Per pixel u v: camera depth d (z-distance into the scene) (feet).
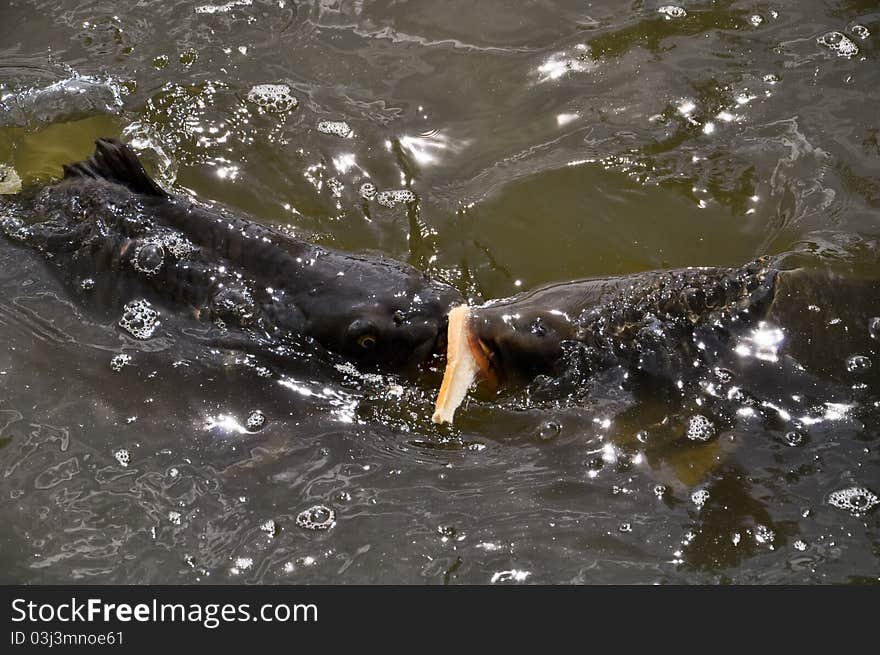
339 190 16.74
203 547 11.87
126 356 13.91
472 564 11.61
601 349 13.23
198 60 18.86
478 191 16.69
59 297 14.49
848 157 16.87
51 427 13.15
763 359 13.16
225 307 13.98
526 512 12.07
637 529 11.85
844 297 13.88
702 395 12.99
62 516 12.16
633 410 12.92
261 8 19.84
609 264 15.52
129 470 12.67
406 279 13.84
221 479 12.57
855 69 18.24
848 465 12.35
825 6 19.27
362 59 18.89
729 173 16.79
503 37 19.20
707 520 11.91
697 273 13.93
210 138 17.53
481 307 13.52
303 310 13.76
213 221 14.32
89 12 19.85
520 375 13.21
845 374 13.10
